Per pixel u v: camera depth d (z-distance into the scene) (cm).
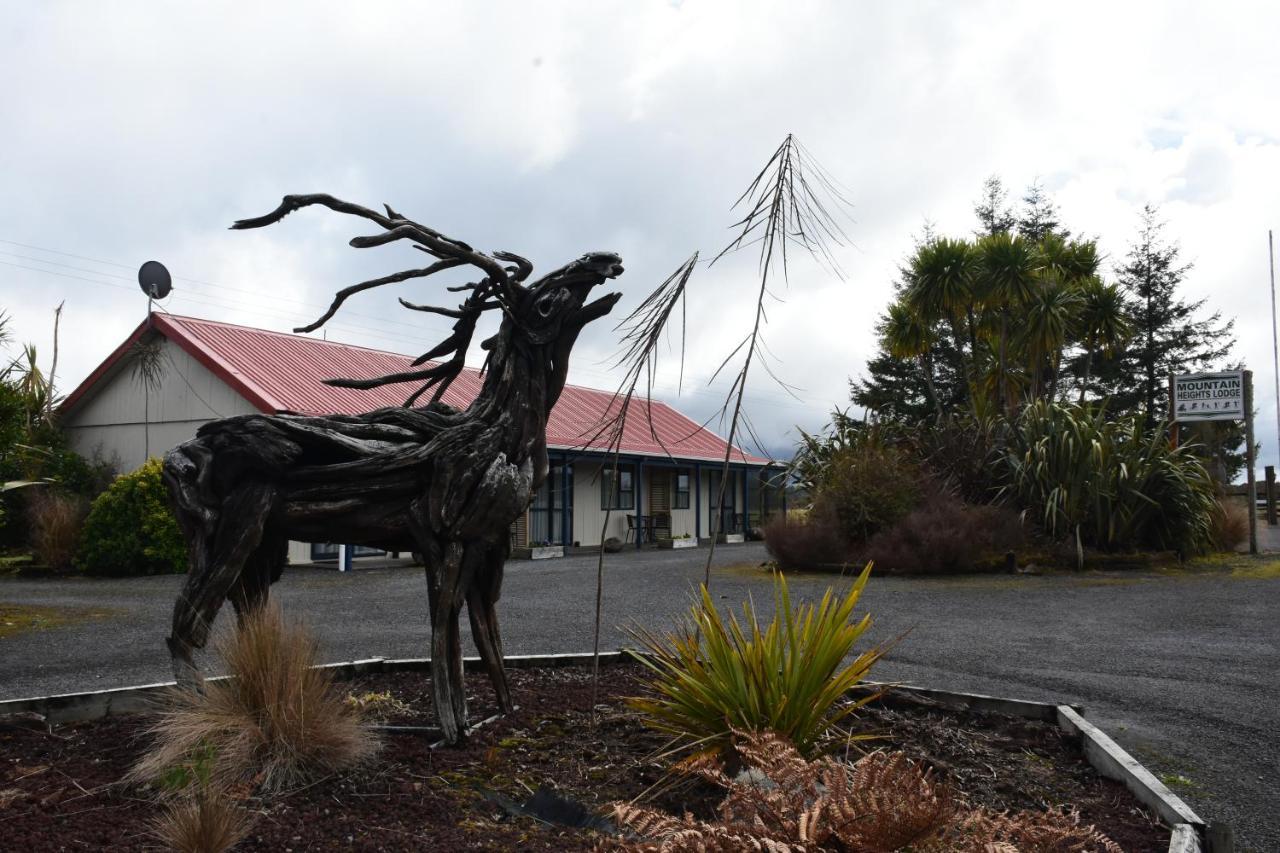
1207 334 3725
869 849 236
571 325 434
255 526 391
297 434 399
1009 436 1567
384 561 1766
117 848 283
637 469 2502
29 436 1638
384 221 399
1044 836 245
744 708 364
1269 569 1330
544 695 498
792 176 349
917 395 3403
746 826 238
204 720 349
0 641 809
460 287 425
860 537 1466
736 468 2755
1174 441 1730
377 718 436
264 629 376
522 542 2103
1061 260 2381
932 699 488
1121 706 566
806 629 381
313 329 400
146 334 1775
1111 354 2373
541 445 432
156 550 1453
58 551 1487
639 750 401
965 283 1978
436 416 427
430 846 291
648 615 957
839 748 396
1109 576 1297
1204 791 411
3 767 360
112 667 687
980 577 1316
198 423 1717
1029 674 657
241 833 287
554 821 322
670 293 370
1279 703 573
